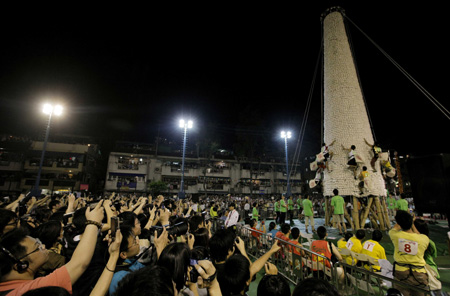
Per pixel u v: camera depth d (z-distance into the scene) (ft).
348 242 19.36
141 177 141.08
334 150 43.16
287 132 106.32
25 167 120.37
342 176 41.27
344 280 16.94
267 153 162.91
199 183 148.05
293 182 161.17
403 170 109.91
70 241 12.00
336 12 50.78
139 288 5.17
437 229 41.06
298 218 65.72
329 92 47.11
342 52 48.01
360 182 39.01
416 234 14.32
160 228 15.24
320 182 46.03
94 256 10.01
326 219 44.39
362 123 44.06
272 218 69.67
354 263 18.47
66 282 6.66
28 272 7.09
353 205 39.86
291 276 20.43
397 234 14.82
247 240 29.48
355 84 46.57
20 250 6.97
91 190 139.74
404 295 12.85
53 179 121.49
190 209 25.61
